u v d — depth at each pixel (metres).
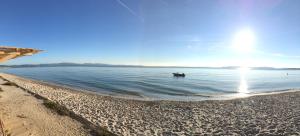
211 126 13.20
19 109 13.79
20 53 6.05
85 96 23.98
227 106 20.23
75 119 12.45
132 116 15.08
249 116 16.02
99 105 18.39
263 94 33.69
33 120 11.59
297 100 24.83
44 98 18.47
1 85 27.12
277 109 19.02
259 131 12.35
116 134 10.93
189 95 31.88
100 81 52.34
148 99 26.52
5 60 6.22
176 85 46.28
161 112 16.84
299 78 89.88
